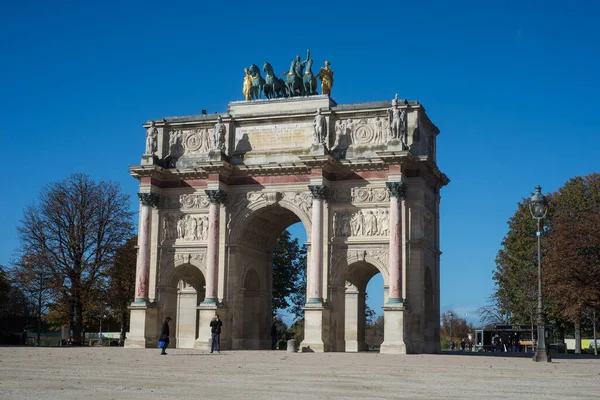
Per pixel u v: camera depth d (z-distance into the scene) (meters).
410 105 76.94
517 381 33.53
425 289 78.56
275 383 29.83
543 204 58.72
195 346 76.88
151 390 25.75
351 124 78.50
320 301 74.25
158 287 81.06
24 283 99.12
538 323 58.75
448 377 35.56
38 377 30.66
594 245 91.12
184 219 81.88
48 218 98.19
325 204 76.38
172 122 84.06
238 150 81.69
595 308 94.00
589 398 25.45
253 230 82.44
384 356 64.12
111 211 100.12
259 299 84.25
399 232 73.12
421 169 75.75
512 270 111.50
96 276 97.38
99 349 73.19
